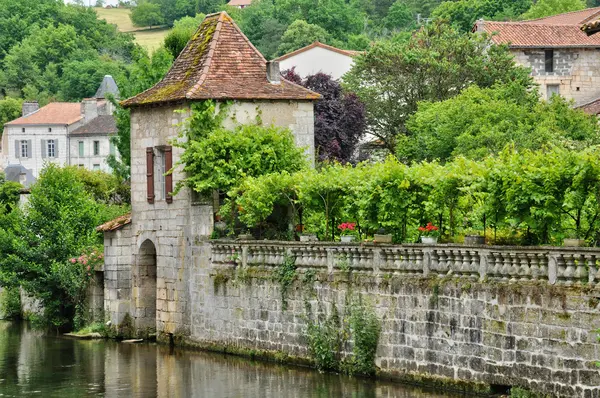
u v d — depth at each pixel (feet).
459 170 162.71
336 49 366.02
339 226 183.11
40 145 540.52
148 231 210.79
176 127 202.39
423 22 594.65
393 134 292.61
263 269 180.86
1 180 386.93
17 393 166.50
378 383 155.94
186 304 200.64
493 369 140.87
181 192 201.57
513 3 514.27
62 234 236.63
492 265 142.41
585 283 130.41
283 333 175.94
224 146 195.83
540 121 243.40
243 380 165.58
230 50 209.05
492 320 140.97
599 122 270.46
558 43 310.24
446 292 147.64
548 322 133.49
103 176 327.67
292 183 187.32
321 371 166.09
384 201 168.45
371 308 159.74
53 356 197.77
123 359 191.11
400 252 155.74
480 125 239.09
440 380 148.66
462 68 289.12
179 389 163.22
